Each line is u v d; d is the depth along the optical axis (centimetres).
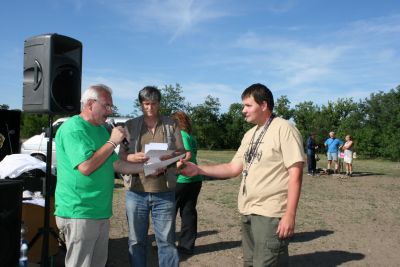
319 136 4941
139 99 423
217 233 703
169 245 417
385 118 4778
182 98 5378
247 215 326
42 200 482
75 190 327
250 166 323
